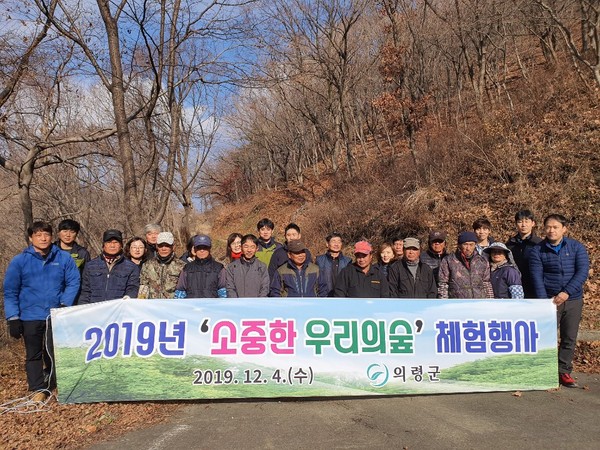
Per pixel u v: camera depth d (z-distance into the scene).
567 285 5.54
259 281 6.07
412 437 4.31
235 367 5.24
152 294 5.97
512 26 19.11
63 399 5.20
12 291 5.50
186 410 5.11
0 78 8.98
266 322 5.31
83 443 4.39
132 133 14.71
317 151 35.47
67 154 14.77
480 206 13.96
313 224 20.11
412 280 5.96
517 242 6.33
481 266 5.84
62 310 5.20
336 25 22.75
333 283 6.83
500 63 22.36
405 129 19.47
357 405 5.14
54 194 14.84
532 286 5.82
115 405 5.20
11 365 7.29
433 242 6.66
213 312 5.31
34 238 5.53
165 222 28.00
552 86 16.09
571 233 11.34
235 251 7.25
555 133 14.32
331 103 25.62
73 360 5.20
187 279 6.03
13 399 5.52
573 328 5.63
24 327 5.53
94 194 17.75
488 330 5.49
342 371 5.29
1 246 14.43
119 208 17.48
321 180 29.97
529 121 15.44
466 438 4.27
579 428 4.42
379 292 5.89
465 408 4.98
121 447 4.27
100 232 17.44
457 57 20.78
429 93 19.02
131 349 5.25
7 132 9.59
